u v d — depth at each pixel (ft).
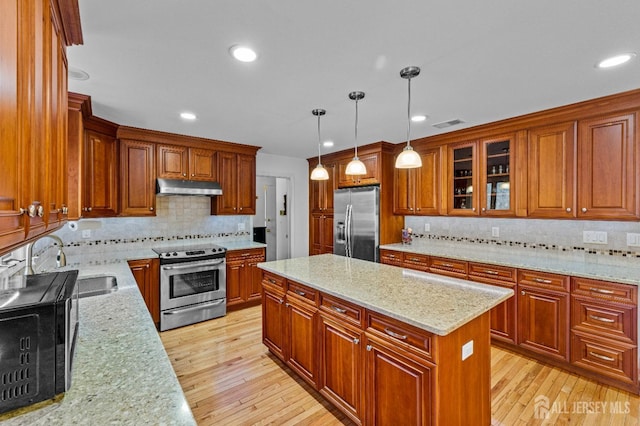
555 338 8.60
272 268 8.79
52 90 3.55
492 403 7.07
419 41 5.50
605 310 7.75
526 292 9.17
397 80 7.13
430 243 13.94
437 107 9.00
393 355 5.38
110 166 10.57
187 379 8.06
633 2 4.42
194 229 13.85
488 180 11.02
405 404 5.17
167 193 11.77
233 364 8.80
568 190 9.07
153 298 11.11
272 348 8.99
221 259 12.44
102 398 3.07
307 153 16.57
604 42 5.50
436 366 4.72
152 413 2.86
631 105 7.94
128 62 6.26
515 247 11.23
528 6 4.54
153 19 4.84
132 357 3.93
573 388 7.64
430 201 12.76
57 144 3.92
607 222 9.22
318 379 7.18
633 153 7.96
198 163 12.91
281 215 20.40
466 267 10.62
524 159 10.01
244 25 5.04
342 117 9.95
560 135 9.23
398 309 5.34
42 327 2.99
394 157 14.20
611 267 8.79
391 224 14.23
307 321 7.54
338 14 4.75
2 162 2.01
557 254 10.21
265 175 16.81
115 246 11.90
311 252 18.21
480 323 5.65
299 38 5.41
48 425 2.68
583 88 7.59
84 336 4.56
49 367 3.03
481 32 5.22
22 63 2.34
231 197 13.85
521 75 6.86
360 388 6.07
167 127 11.17
